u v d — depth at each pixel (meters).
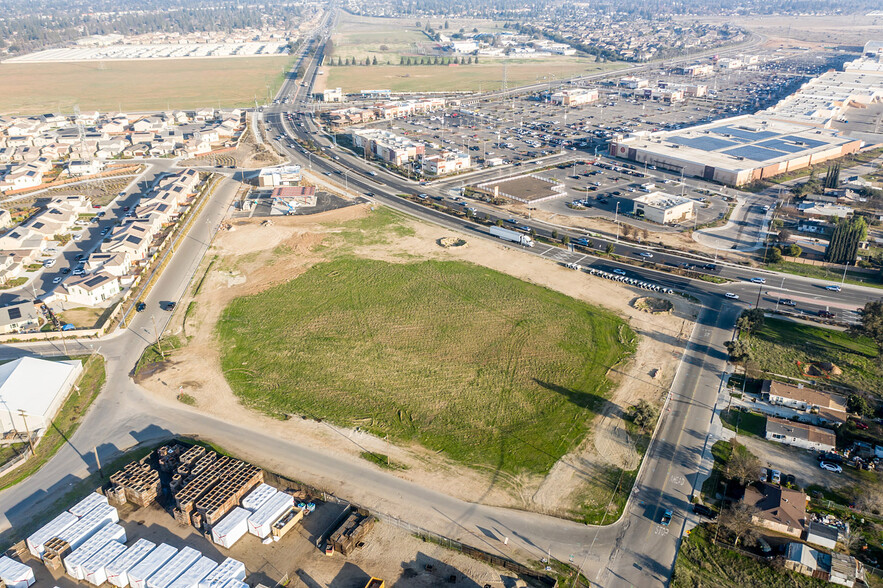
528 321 128.25
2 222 176.00
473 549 75.31
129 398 103.75
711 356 116.00
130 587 71.25
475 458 90.81
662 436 95.06
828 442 91.69
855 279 148.12
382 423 98.19
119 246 153.50
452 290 142.00
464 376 110.00
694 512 81.38
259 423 98.06
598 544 76.56
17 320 122.69
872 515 80.88
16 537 76.94
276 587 70.19
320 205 198.75
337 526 79.06
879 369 111.94
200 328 126.06
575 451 92.06
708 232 177.00
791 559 73.25
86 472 87.44
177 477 84.19
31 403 97.88
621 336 122.69
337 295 139.75
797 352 117.56
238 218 186.12
